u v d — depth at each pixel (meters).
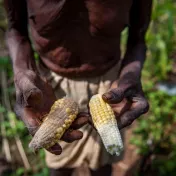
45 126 0.64
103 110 0.66
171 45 1.78
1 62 1.55
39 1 0.73
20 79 0.69
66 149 0.89
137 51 0.83
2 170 1.28
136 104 0.71
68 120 0.66
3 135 1.39
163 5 1.60
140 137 1.37
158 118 1.39
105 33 0.75
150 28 1.72
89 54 0.77
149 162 1.27
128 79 0.74
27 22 0.86
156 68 1.69
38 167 1.29
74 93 0.84
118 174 1.23
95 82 0.83
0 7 1.92
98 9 0.71
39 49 0.80
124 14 0.74
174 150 1.29
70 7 0.71
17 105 0.70
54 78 0.83
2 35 1.81
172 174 1.22
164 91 1.54
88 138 0.87
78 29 0.74
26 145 1.37
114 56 0.81
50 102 0.73
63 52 0.77
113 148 0.63
